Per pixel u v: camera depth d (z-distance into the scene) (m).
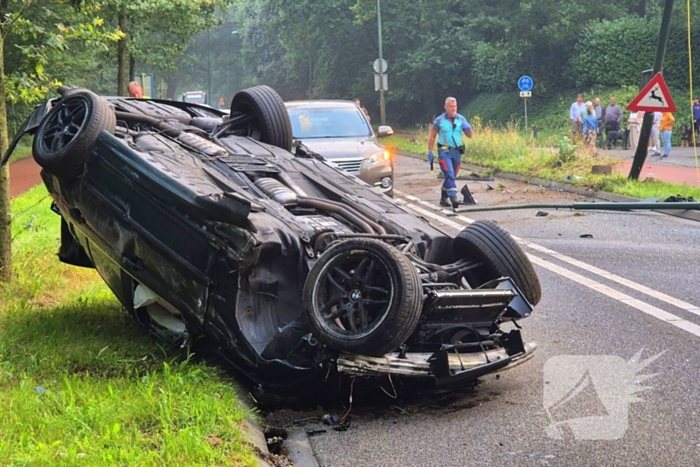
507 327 8.08
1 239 9.05
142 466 4.44
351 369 5.58
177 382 5.78
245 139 8.46
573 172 20.05
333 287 5.77
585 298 9.07
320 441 5.51
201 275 6.16
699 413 5.87
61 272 10.22
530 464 5.09
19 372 6.07
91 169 6.83
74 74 32.94
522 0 46.12
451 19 53.97
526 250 11.64
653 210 14.90
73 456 4.45
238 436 5.03
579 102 30.67
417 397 6.28
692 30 41.09
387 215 7.04
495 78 50.06
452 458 5.20
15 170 28.14
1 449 4.46
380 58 43.34
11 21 9.77
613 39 42.84
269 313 6.17
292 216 6.58
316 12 59.62
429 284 6.06
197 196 6.01
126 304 7.37
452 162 15.60
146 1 22.92
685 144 34.12
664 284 9.62
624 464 5.07
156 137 7.51
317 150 14.63
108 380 6.02
